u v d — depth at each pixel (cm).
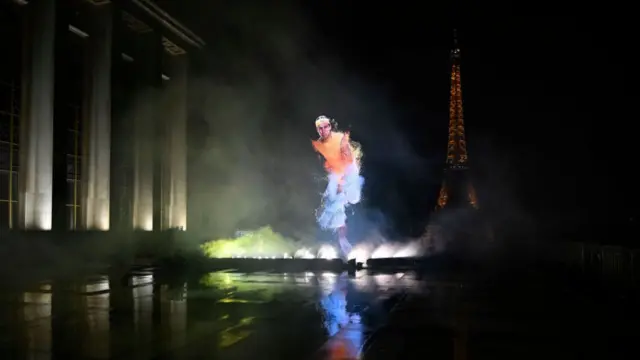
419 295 2186
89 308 1809
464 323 1577
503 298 2114
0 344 1286
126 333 1416
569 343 1326
